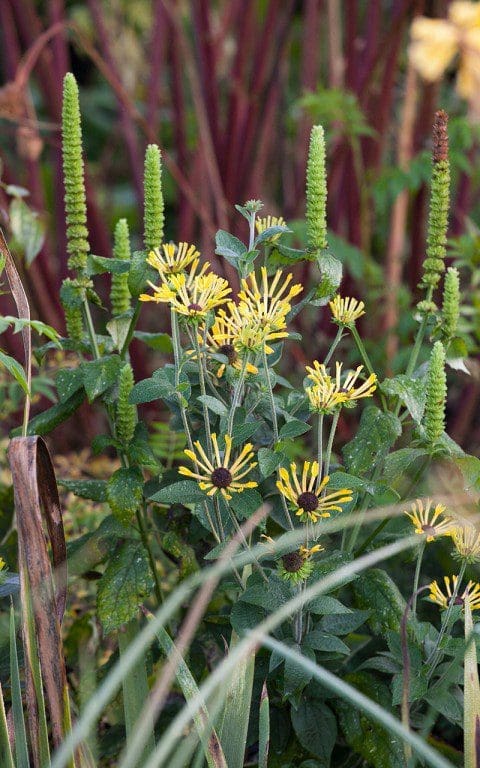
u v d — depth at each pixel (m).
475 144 2.14
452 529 1.14
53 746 1.14
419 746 0.95
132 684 1.12
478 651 1.16
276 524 1.27
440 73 2.10
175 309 1.10
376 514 1.13
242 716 1.09
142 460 1.19
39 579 1.05
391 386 1.17
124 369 1.18
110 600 1.19
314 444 1.84
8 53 2.05
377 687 1.18
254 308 1.14
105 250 2.12
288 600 1.13
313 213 1.17
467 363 1.69
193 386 1.23
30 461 1.05
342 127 2.07
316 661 1.19
